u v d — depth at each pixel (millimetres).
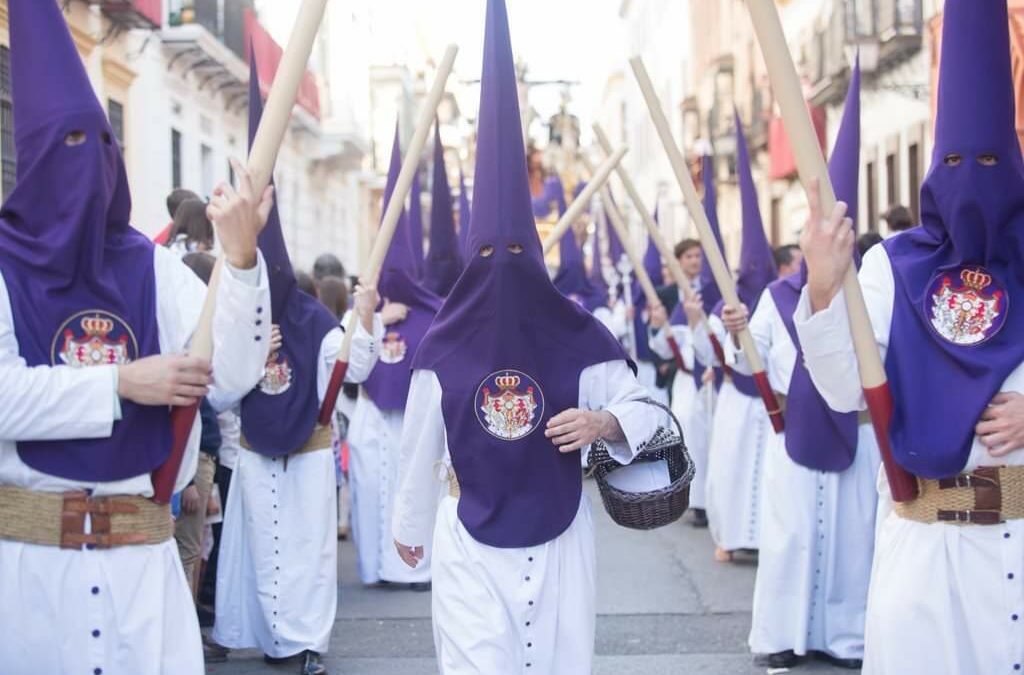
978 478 3090
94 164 2908
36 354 2914
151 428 2994
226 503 5828
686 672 5367
